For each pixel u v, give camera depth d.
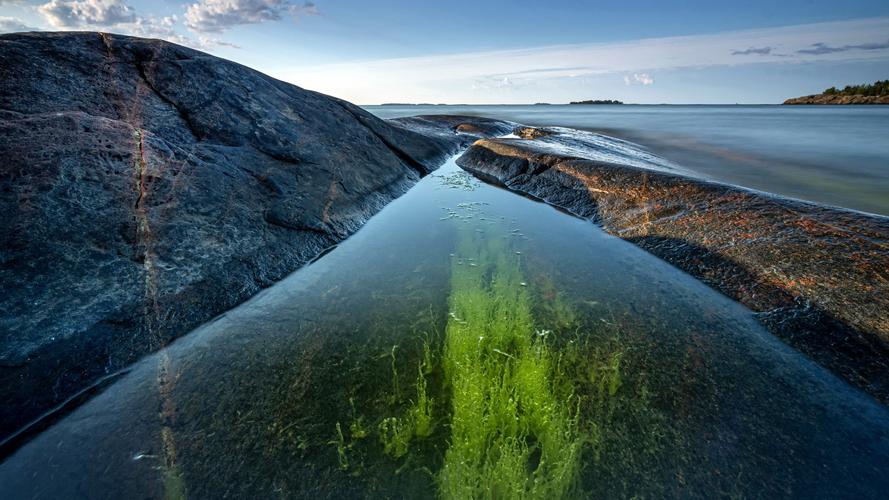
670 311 4.06
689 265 4.98
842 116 42.12
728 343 3.52
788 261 4.32
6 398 2.52
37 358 2.75
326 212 5.87
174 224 4.10
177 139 5.10
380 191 7.69
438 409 2.77
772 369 3.18
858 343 3.32
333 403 2.82
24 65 4.38
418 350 3.41
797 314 3.77
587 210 7.14
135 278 3.52
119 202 3.89
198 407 2.74
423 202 7.93
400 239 5.94
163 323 3.42
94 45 5.35
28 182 3.45
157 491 2.15
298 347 3.43
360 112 10.05
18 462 2.28
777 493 2.16
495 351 3.27
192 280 3.82
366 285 4.55
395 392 2.91
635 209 6.47
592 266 5.13
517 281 4.71
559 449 2.34
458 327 3.48
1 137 3.59
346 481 2.24
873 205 8.34
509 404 2.56
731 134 23.64
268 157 5.94
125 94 5.10
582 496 2.14
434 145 12.59
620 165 7.81
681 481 2.23
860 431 2.57
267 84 7.35
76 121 4.23
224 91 6.25
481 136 19.48
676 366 3.22
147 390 2.88
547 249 5.68
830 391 2.93
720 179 10.90
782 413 2.72
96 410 2.67
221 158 5.27
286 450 2.44
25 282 2.98
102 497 2.11
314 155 6.65
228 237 4.42
